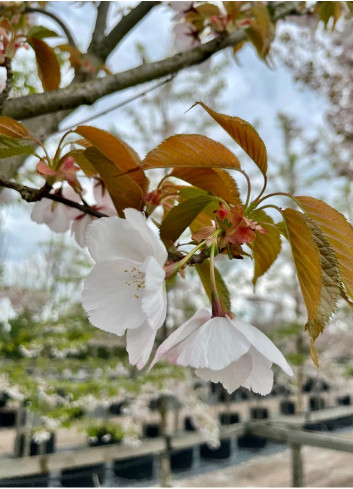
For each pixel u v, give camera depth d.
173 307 1.46
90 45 0.31
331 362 2.08
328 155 1.64
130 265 0.15
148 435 1.81
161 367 1.29
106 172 0.19
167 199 0.21
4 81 0.25
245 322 0.15
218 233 0.16
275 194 0.16
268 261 0.19
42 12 0.28
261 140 0.15
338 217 0.15
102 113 0.29
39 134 0.28
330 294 0.14
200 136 0.15
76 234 0.26
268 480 1.55
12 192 0.42
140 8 0.31
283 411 2.36
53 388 1.09
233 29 0.30
